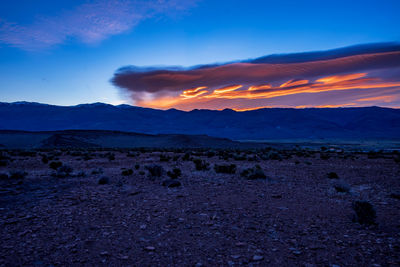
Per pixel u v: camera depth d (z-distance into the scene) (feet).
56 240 17.61
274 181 44.37
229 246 17.12
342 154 135.44
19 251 15.69
